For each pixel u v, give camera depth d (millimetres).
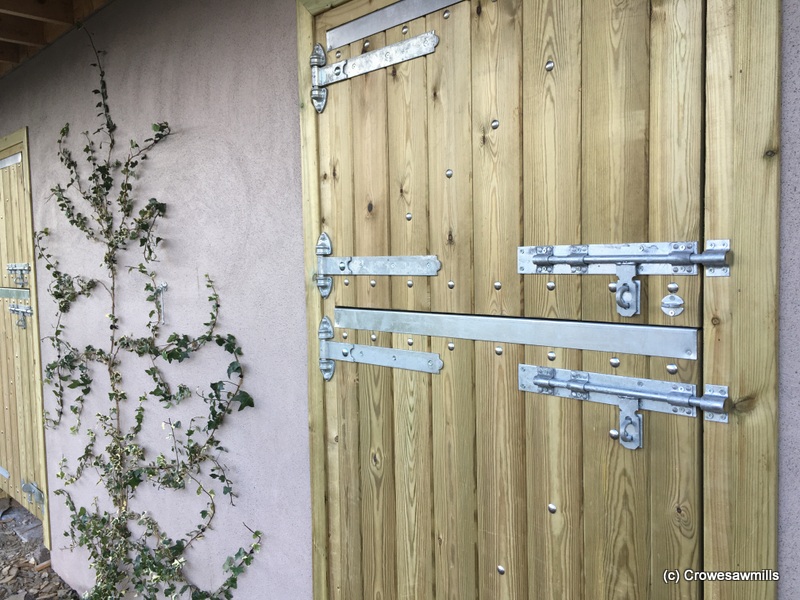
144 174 2613
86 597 2887
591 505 1308
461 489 1554
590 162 1268
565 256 1312
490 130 1429
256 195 2105
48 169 3357
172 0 2385
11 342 4059
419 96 1569
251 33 2068
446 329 1556
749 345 1086
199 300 2373
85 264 3084
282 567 2127
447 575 1596
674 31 1142
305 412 2006
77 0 2924
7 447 4320
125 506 2914
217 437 2355
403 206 1633
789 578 1066
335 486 1896
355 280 1783
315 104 1832
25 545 4039
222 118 2213
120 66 2715
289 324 2031
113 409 2932
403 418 1684
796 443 1049
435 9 1515
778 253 1053
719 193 1104
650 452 1215
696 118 1123
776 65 1033
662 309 1188
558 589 1370
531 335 1387
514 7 1367
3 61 3562
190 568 2521
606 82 1234
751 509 1093
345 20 1735
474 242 1483
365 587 1818
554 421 1361
